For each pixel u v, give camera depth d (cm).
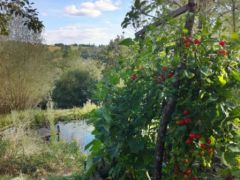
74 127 858
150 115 231
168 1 249
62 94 1638
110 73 264
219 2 359
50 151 561
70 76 1628
